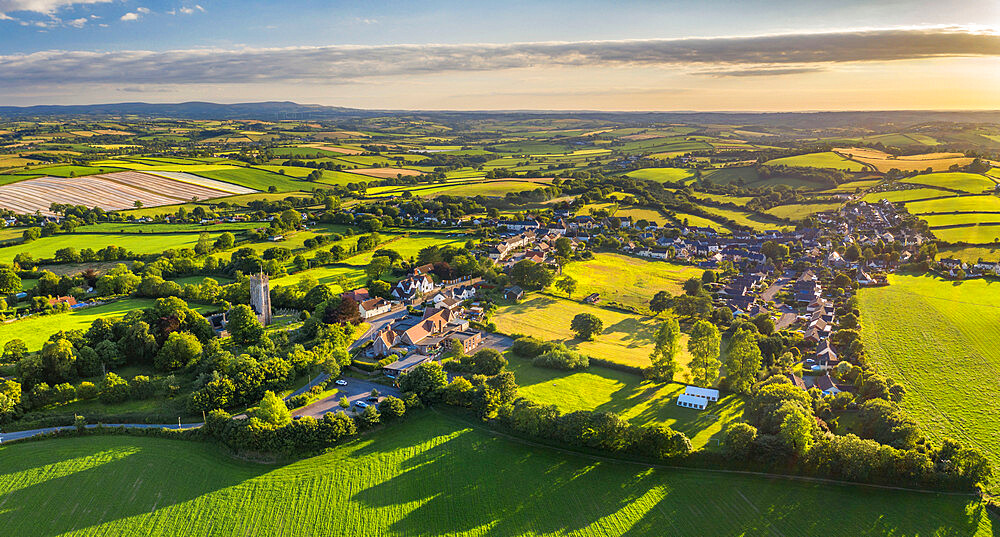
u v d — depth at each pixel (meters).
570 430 116.88
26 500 102.62
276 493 105.25
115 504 101.88
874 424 122.44
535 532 97.25
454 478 109.69
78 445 118.31
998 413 135.88
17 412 127.31
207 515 99.94
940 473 105.69
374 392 141.00
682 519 100.19
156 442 119.75
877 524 98.62
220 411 122.50
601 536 96.38
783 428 112.56
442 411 132.25
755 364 142.12
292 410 132.38
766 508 102.62
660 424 127.19
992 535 96.06
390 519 99.44
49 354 142.12
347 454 116.38
